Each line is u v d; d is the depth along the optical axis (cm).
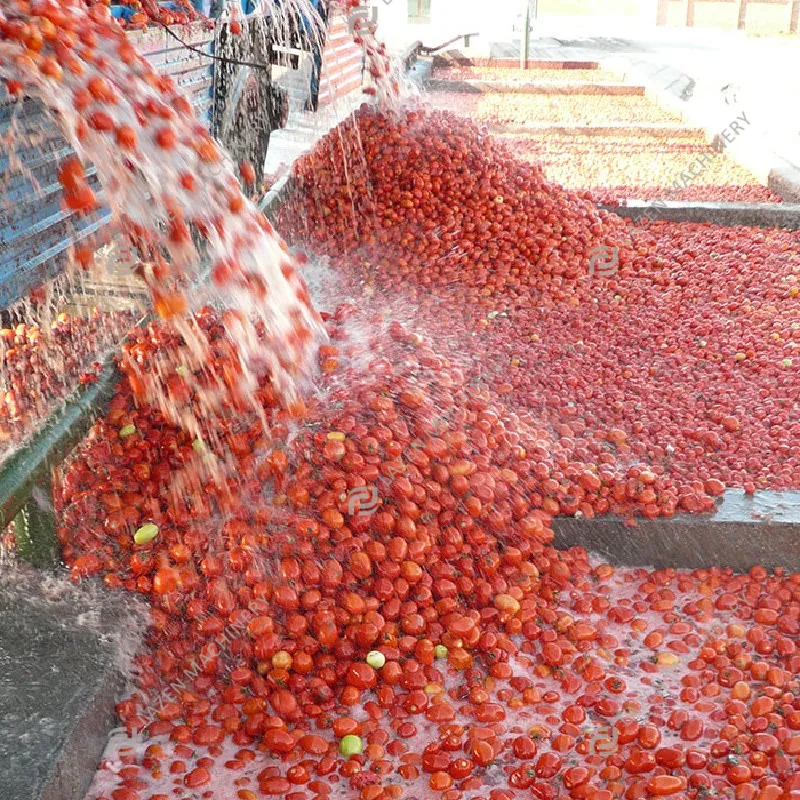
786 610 260
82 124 228
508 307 422
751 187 689
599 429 329
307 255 460
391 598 246
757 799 205
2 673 216
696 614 262
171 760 216
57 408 257
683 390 361
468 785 212
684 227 569
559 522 279
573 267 458
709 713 230
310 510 253
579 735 222
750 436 326
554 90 1116
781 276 480
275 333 263
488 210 472
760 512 281
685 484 291
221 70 448
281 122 523
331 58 598
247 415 265
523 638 250
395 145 495
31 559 244
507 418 302
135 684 229
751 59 1430
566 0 2295
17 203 283
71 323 312
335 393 273
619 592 273
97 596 239
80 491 256
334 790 212
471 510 261
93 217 331
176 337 279
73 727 203
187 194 248
